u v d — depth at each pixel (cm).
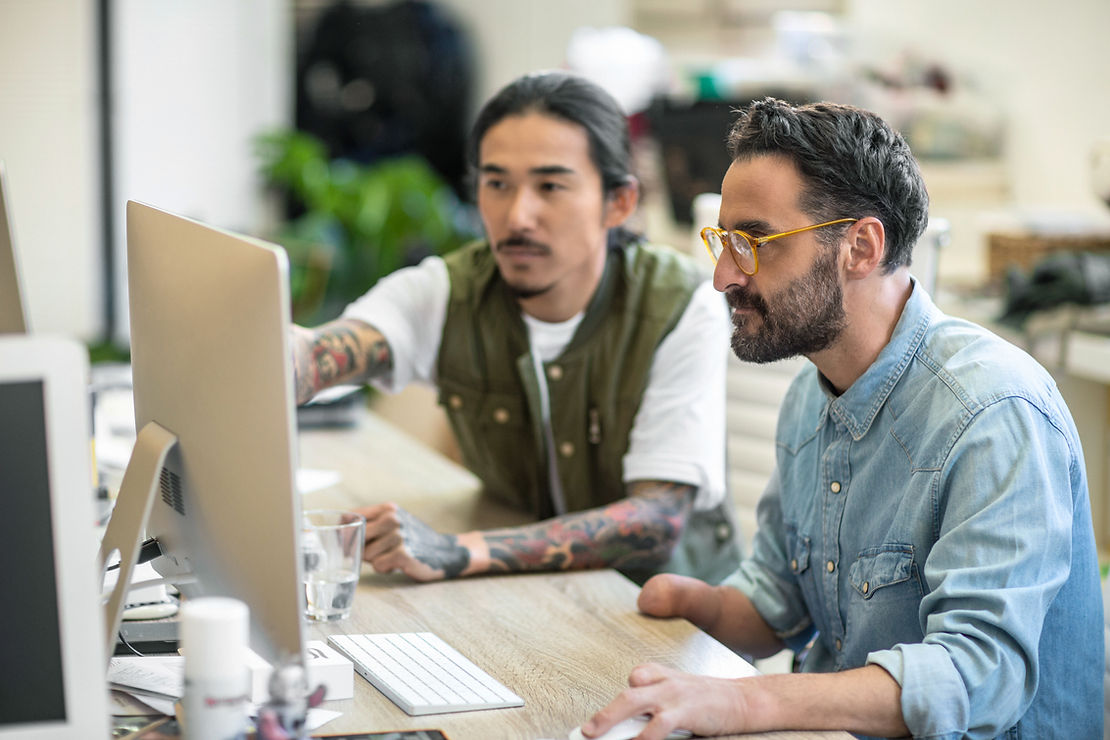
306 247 474
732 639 161
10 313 167
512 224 189
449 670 133
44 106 470
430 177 505
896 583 138
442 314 204
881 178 136
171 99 501
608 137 192
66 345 93
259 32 521
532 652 142
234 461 110
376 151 570
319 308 480
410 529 168
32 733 92
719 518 207
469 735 119
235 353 107
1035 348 281
